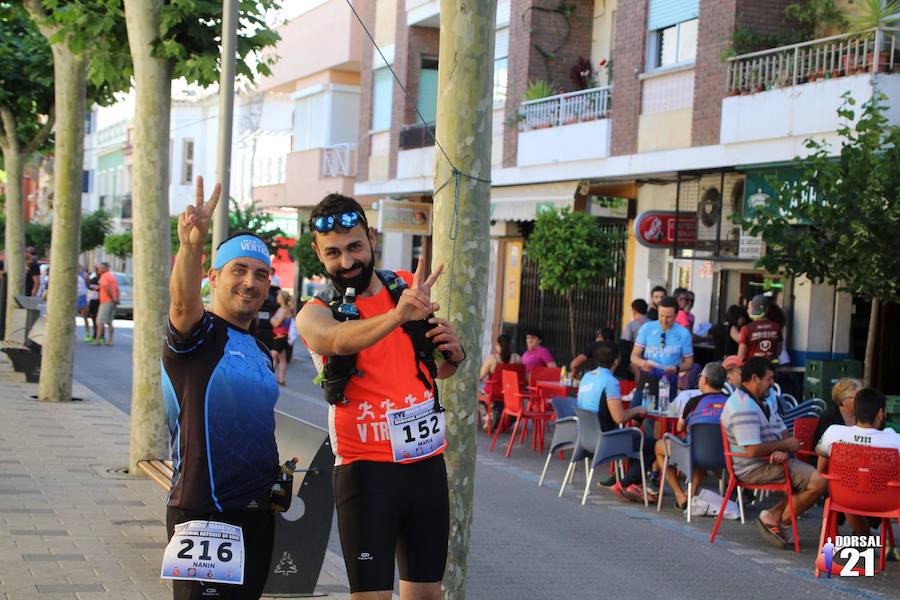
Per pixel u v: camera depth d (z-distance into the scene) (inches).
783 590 357.7
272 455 195.2
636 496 502.3
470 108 229.6
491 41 231.1
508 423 720.3
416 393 188.9
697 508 478.3
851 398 428.1
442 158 231.3
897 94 616.7
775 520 426.0
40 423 585.6
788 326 727.1
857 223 520.1
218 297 196.4
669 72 799.1
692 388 609.0
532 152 965.2
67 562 315.0
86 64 653.3
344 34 1421.0
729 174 766.5
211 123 2427.4
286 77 1601.9
